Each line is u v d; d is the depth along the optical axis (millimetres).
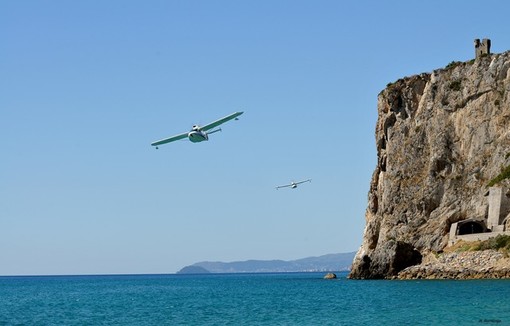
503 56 150875
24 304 114125
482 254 126750
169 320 76188
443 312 71500
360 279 152250
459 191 146375
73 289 184500
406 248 142750
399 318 68562
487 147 147125
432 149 153125
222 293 136250
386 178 159000
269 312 81812
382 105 166125
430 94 157875
